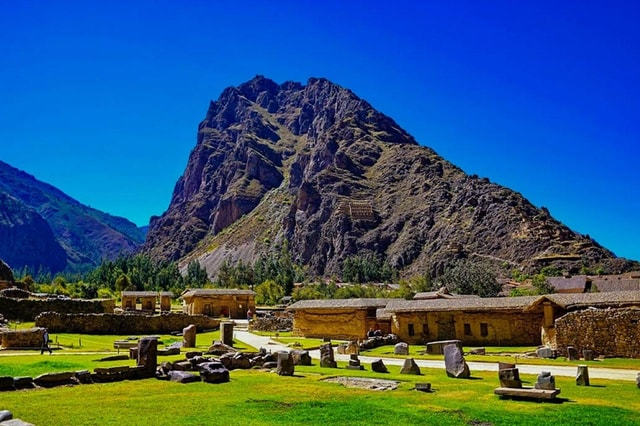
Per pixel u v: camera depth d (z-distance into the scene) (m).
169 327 68.88
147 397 21.88
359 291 161.88
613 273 186.50
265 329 79.19
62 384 24.45
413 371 32.78
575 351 42.84
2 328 53.22
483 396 24.05
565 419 19.23
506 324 54.94
